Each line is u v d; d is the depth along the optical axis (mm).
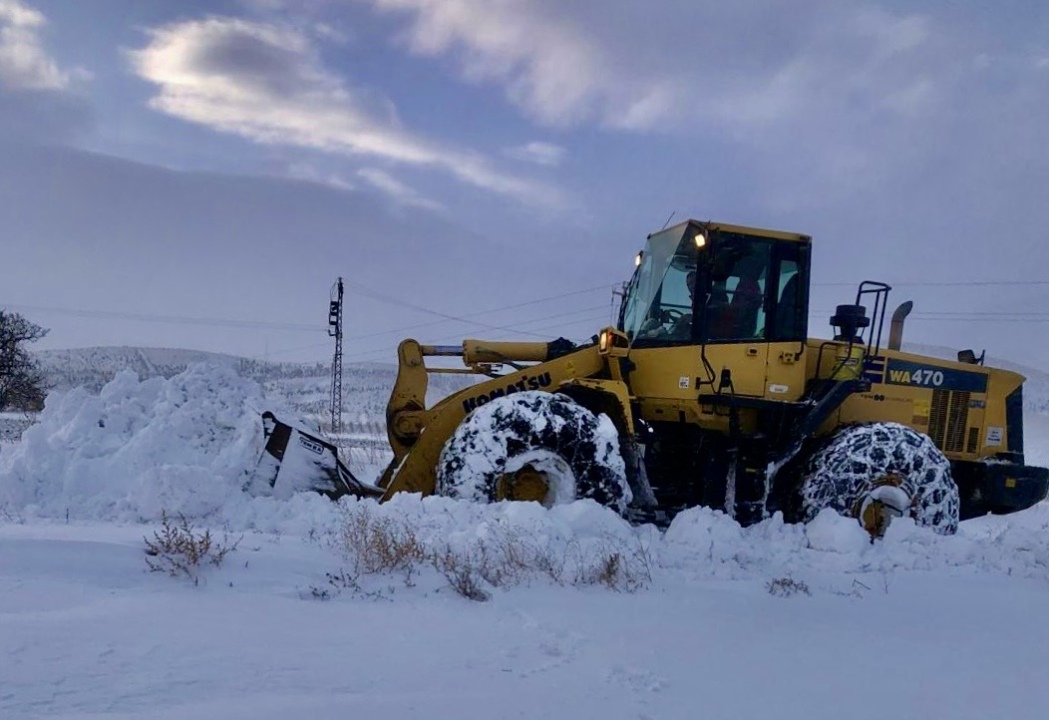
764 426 8367
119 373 8117
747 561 6672
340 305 36875
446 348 9133
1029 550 7562
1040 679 4145
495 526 6090
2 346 32906
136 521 6656
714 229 8273
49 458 7133
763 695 3664
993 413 9789
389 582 5078
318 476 7711
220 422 7727
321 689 3232
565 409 7422
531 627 4422
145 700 2953
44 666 3176
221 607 4215
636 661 3986
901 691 3852
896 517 7828
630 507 7891
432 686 3402
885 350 9383
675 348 8297
